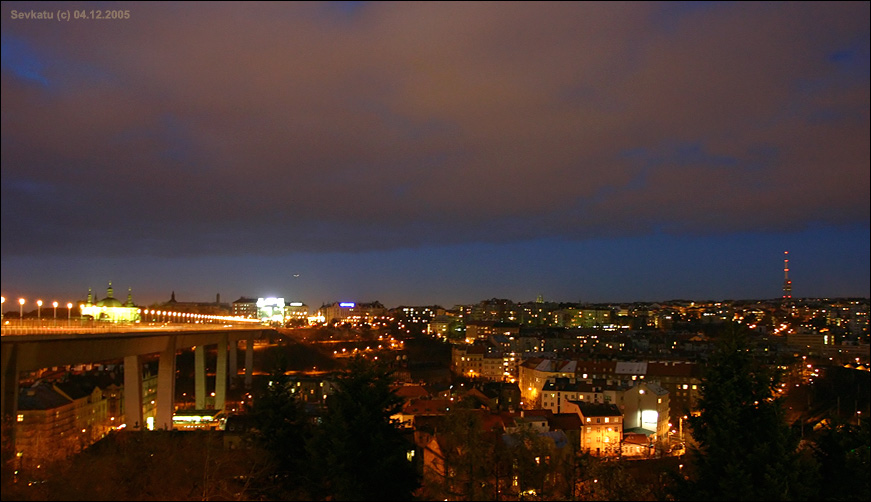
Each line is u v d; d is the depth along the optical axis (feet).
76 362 283.79
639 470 282.77
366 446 164.14
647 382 549.95
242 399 638.53
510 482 185.37
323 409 207.10
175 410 527.81
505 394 652.07
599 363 645.51
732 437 157.38
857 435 183.93
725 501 150.41
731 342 167.63
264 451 188.85
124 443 190.49
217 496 165.27
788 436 154.40
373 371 174.29
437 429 181.78
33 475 163.53
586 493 198.29
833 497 166.20
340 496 156.87
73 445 227.61
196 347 590.96
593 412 443.32
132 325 375.04
